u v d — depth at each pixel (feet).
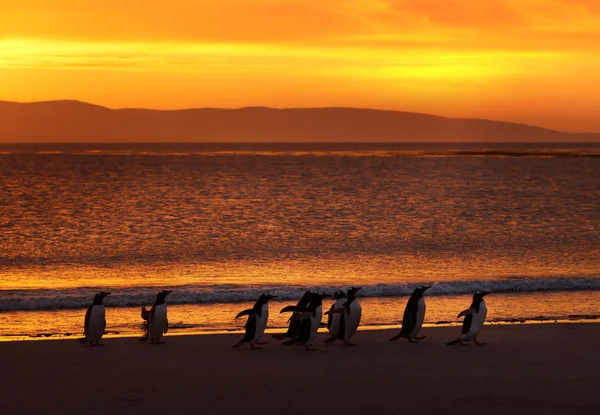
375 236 469.98
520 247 421.18
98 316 155.63
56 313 220.43
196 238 452.35
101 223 522.88
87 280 301.02
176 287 273.33
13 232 471.21
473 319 159.12
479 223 547.49
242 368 138.72
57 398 118.42
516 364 142.72
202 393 121.80
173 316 213.05
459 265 349.82
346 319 157.89
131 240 440.86
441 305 232.94
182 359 146.20
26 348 155.22
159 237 455.22
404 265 348.18
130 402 116.47
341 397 119.85
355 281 295.69
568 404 116.06
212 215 581.94
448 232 493.36
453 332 177.37
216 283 287.69
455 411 112.68
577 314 215.51
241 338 168.55
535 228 517.96
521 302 238.07
